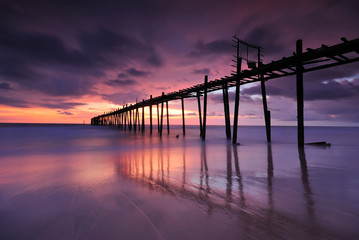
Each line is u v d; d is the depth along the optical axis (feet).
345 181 14.21
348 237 7.06
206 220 8.32
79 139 61.26
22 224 8.18
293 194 11.60
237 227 7.74
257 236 7.13
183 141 53.31
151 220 8.33
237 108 39.50
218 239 6.92
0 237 7.25
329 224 7.98
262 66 33.01
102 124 286.05
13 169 19.16
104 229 7.64
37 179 15.28
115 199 10.82
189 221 8.23
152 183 14.03
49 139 61.46
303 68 29.01
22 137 69.31
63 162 23.06
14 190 12.59
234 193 11.82
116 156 27.73
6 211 9.45
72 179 15.24
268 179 14.98
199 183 14.02
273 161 22.39
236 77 38.75
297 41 28.19
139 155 28.53
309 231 7.46
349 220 8.32
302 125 30.83
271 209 9.46
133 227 7.77
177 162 22.61
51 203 10.35
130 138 65.98
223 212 9.11
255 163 21.42
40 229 7.78
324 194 11.56
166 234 7.23
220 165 20.57
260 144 41.39
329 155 25.88
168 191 12.21
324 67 26.76
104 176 16.19
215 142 49.06
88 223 8.16
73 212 9.25
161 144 45.39
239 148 35.14
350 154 26.55
